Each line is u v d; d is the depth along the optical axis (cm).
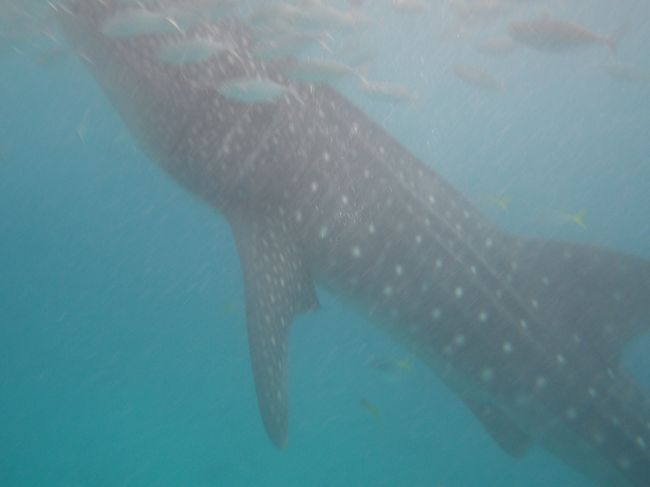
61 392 1553
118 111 457
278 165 430
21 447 1445
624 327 434
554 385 421
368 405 693
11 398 1553
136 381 1512
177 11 400
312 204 433
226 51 424
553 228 1140
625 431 400
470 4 1034
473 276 432
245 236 438
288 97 427
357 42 906
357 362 1246
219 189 456
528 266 442
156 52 412
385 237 434
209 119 425
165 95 421
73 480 1338
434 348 457
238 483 1261
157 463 1327
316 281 479
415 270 436
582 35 720
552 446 448
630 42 3322
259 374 370
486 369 443
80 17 415
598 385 414
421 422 1244
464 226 444
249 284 398
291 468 1266
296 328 1068
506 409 455
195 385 1467
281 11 600
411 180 441
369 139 439
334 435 1287
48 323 1672
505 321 430
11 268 1748
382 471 1196
